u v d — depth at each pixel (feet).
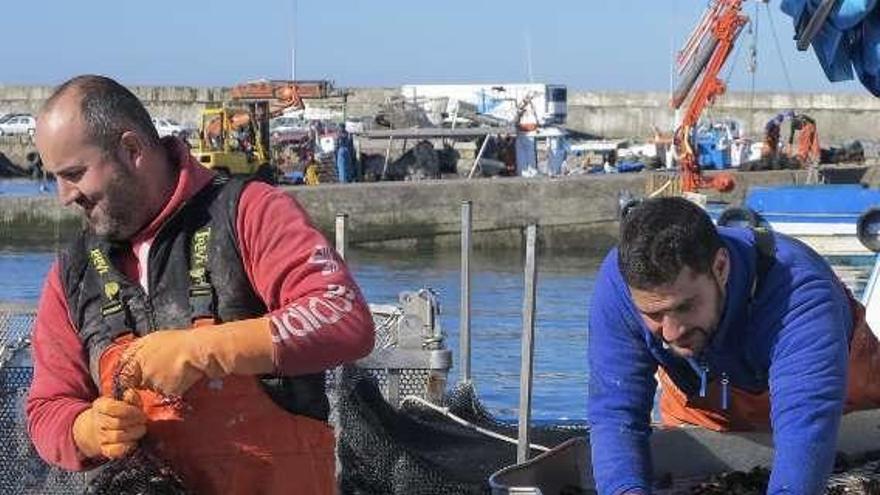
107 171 10.41
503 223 110.63
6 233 111.55
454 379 44.55
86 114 10.35
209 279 10.71
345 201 110.52
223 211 10.78
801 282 11.91
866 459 15.96
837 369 11.75
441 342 20.30
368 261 103.40
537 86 189.47
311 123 156.04
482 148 142.20
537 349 57.00
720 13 90.12
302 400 11.00
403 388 19.80
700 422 15.96
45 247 109.09
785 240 12.32
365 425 17.19
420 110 161.17
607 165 142.41
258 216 10.73
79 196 10.53
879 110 205.87
